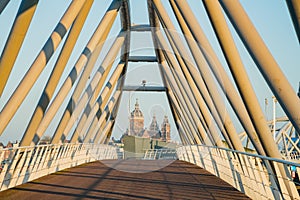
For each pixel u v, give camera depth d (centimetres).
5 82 1362
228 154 1439
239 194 1120
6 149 1163
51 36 1597
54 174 1720
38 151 1532
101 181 1439
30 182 1391
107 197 1044
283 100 783
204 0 1047
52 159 1795
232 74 1051
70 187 1252
